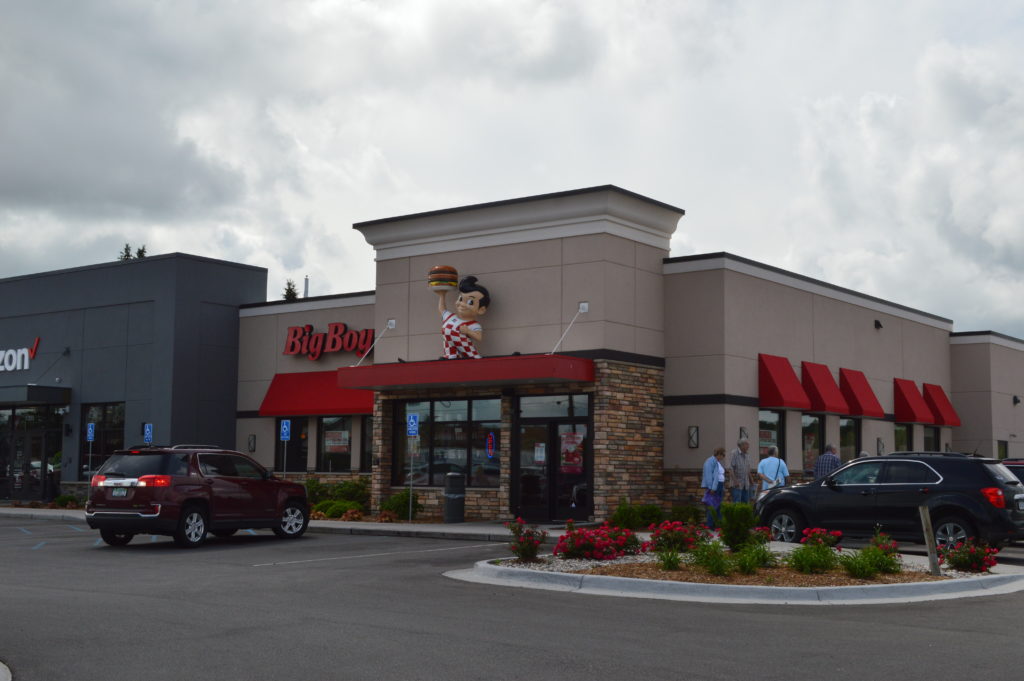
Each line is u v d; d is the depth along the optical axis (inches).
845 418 1251.2
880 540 616.1
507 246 1072.2
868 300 1314.0
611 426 992.9
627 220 1038.4
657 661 355.6
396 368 1064.2
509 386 1050.7
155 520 789.9
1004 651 376.2
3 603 494.0
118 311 1403.8
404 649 376.2
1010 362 1556.3
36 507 1385.3
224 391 1379.2
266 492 878.4
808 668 345.1
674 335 1072.8
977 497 705.6
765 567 597.6
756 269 1097.4
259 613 463.2
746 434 1053.8
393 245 1162.0
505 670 340.2
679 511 1000.2
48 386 1448.1
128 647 380.2
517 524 647.1
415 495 1099.3
